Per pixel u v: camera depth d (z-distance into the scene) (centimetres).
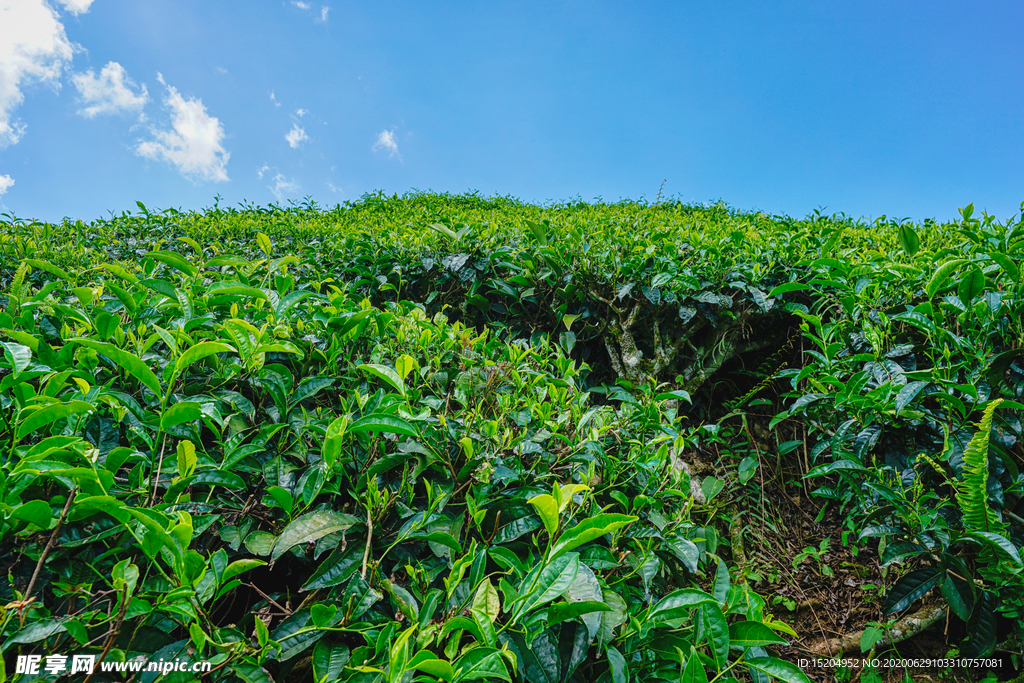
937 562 197
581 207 757
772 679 129
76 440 104
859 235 381
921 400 214
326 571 114
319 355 185
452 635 97
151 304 190
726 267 315
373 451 141
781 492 279
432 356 206
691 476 279
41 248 312
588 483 146
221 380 158
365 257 365
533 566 121
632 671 122
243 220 509
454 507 146
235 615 126
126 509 83
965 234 290
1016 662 186
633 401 204
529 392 196
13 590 90
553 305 340
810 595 236
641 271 321
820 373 242
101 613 96
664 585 166
